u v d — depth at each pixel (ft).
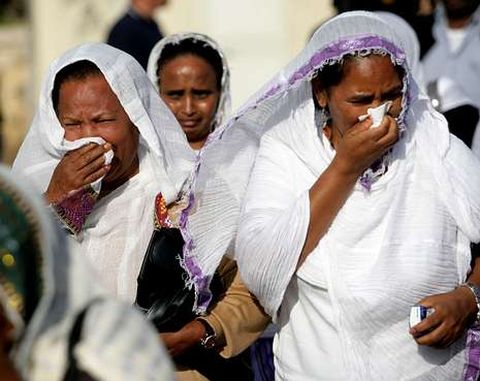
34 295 18.49
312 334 29.01
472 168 29.53
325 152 29.30
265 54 91.91
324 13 90.89
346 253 28.53
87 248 30.71
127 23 68.08
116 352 18.81
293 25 91.50
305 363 29.12
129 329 19.08
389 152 28.96
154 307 30.01
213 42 41.98
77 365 18.66
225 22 92.48
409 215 28.84
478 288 29.14
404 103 28.48
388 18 39.88
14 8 114.01
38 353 18.63
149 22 68.69
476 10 60.49
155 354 19.15
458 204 28.96
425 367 28.81
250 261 28.89
